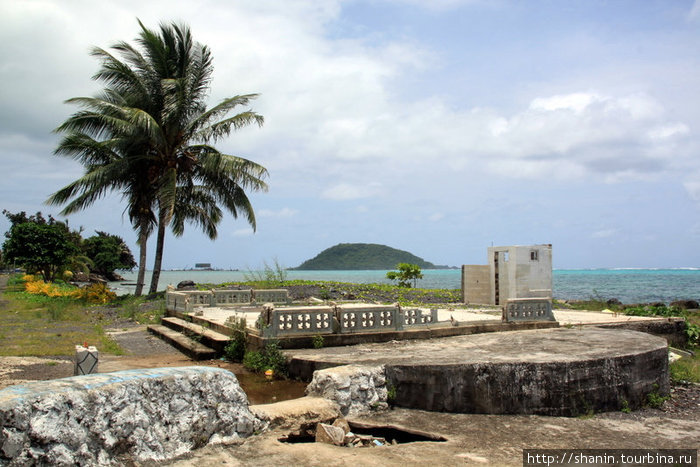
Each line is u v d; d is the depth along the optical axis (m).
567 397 8.15
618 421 7.91
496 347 10.02
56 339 14.80
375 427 7.07
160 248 28.89
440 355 9.10
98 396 4.84
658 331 15.78
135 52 27.77
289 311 10.76
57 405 4.54
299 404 6.82
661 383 9.41
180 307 18.08
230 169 26.92
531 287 19.94
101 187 27.03
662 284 71.62
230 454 5.42
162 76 27.97
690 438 7.02
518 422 7.56
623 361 8.76
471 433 6.91
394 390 8.03
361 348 10.53
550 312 14.20
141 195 29.09
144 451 4.99
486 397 7.94
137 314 21.38
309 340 10.77
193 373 5.71
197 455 5.32
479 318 16.06
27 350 12.53
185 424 5.41
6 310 23.70
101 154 27.83
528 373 8.08
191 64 28.81
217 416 5.73
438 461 5.66
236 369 10.73
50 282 42.47
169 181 26.55
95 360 7.93
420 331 11.98
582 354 8.91
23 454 4.25
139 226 29.92
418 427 7.11
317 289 27.41
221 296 20.03
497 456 5.98
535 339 11.05
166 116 26.89
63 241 45.38
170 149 28.25
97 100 26.20
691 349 16.08
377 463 5.45
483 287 22.92
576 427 7.45
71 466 4.48
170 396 5.39
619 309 22.36
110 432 4.81
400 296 26.00
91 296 28.28
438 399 7.92
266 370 9.98
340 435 6.16
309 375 9.31
